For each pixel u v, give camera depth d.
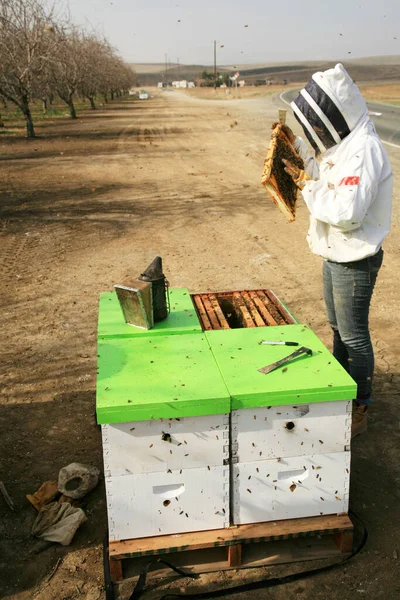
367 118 2.70
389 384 3.98
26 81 21.28
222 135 20.80
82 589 2.46
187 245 7.45
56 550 2.68
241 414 2.32
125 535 2.43
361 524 2.76
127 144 19.19
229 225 8.43
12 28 20.39
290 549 2.60
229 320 3.63
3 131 24.44
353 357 3.14
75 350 4.58
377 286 5.78
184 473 2.37
